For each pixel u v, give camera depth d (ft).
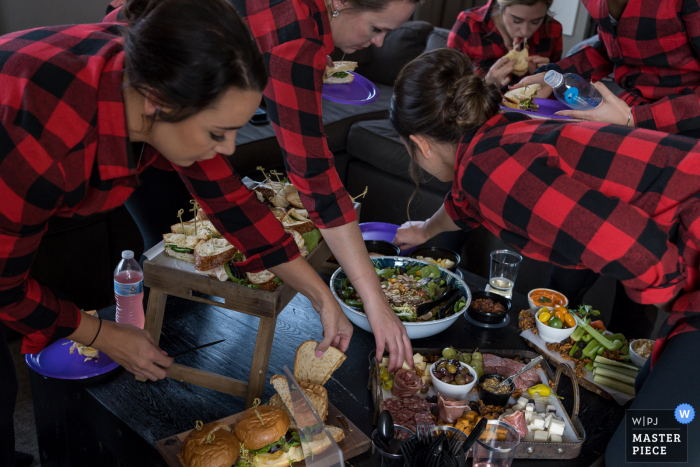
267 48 3.48
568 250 2.96
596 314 4.58
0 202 2.30
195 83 2.11
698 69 5.15
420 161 3.74
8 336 6.86
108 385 3.77
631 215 2.86
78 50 2.48
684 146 3.08
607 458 3.34
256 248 3.49
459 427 3.37
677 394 3.15
